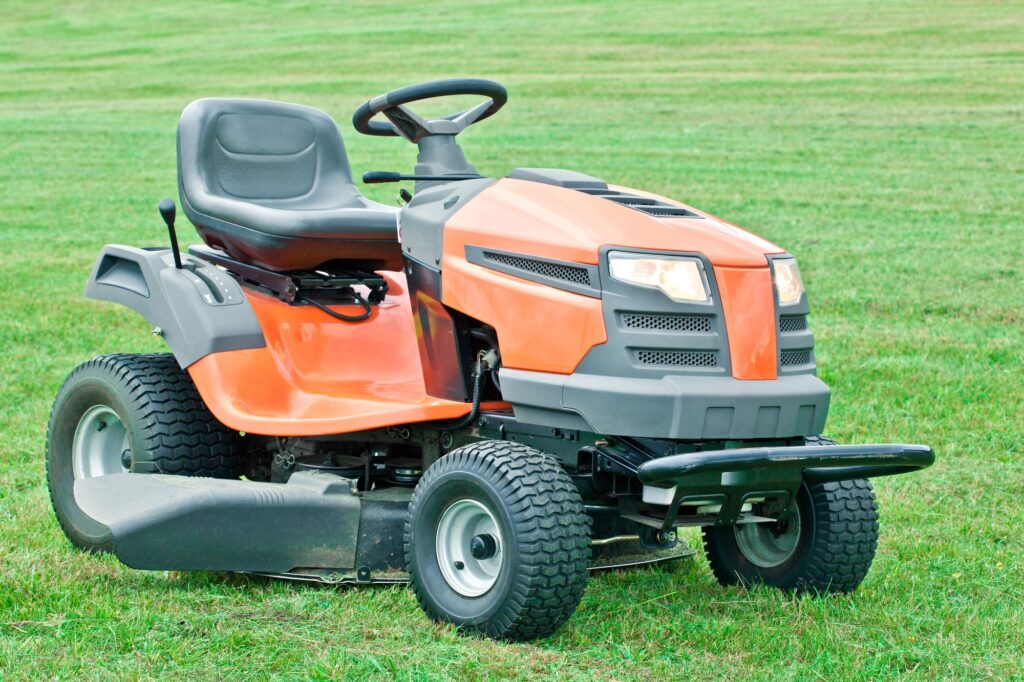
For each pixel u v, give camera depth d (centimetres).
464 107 2431
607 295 380
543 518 369
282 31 4016
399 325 493
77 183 1819
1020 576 450
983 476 580
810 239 1353
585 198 413
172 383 485
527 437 412
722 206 1543
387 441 455
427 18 4166
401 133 475
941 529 505
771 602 420
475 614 381
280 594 418
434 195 445
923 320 991
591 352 381
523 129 2173
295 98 2645
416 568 398
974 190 1641
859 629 391
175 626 382
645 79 2780
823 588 427
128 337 902
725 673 355
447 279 421
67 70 3341
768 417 383
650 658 365
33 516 508
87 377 496
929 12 3653
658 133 2116
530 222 404
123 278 505
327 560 424
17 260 1273
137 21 4488
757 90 2572
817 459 374
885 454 386
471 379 428
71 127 2377
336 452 473
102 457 504
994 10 3622
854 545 423
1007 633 390
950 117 2197
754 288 391
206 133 511
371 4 4666
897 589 435
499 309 402
